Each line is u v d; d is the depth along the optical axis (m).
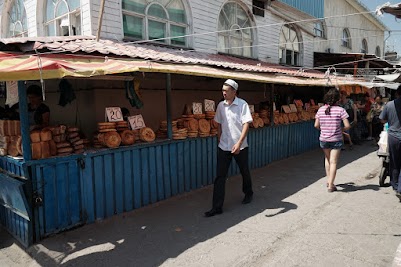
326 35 16.00
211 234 4.05
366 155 9.20
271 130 8.31
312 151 10.19
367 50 21.38
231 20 10.44
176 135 5.56
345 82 10.53
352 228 4.07
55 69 3.26
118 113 4.94
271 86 8.30
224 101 4.71
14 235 4.24
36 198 3.84
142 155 5.04
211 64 6.18
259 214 4.66
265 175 7.02
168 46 8.20
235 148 4.46
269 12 11.80
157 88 7.96
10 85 4.21
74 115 6.88
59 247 3.81
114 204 4.69
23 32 9.99
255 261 3.38
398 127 4.87
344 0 17.48
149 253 3.62
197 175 6.05
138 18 7.68
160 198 5.36
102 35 6.76
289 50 13.45
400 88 5.15
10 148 4.22
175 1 8.55
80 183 4.29
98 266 3.39
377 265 3.19
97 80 6.36
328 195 5.46
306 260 3.34
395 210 4.66
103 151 4.49
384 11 3.62
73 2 7.78
